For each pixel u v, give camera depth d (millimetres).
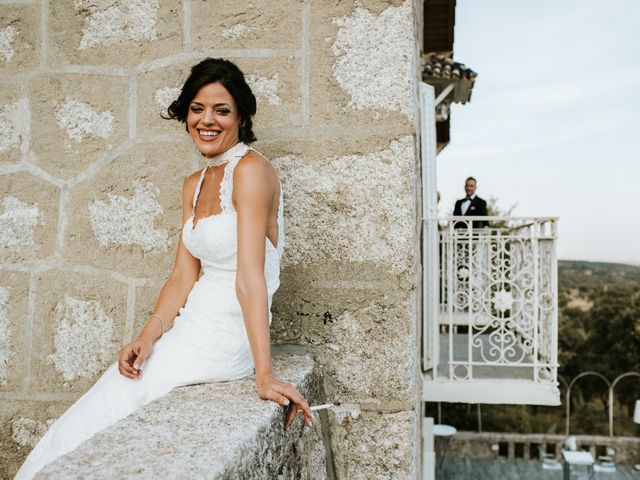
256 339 1541
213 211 1790
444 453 12938
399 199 2186
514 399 5102
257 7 2244
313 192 2217
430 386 5156
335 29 2217
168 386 1690
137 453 1092
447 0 7402
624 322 26578
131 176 2283
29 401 2287
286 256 2225
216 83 1749
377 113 2199
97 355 2279
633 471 12016
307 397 1800
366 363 2197
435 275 5023
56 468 1006
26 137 2311
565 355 25781
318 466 1882
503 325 5172
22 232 2301
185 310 1859
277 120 2234
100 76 2297
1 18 2322
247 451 1183
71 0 2307
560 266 33375
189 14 2270
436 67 8219
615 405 23766
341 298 2209
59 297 2287
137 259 2281
